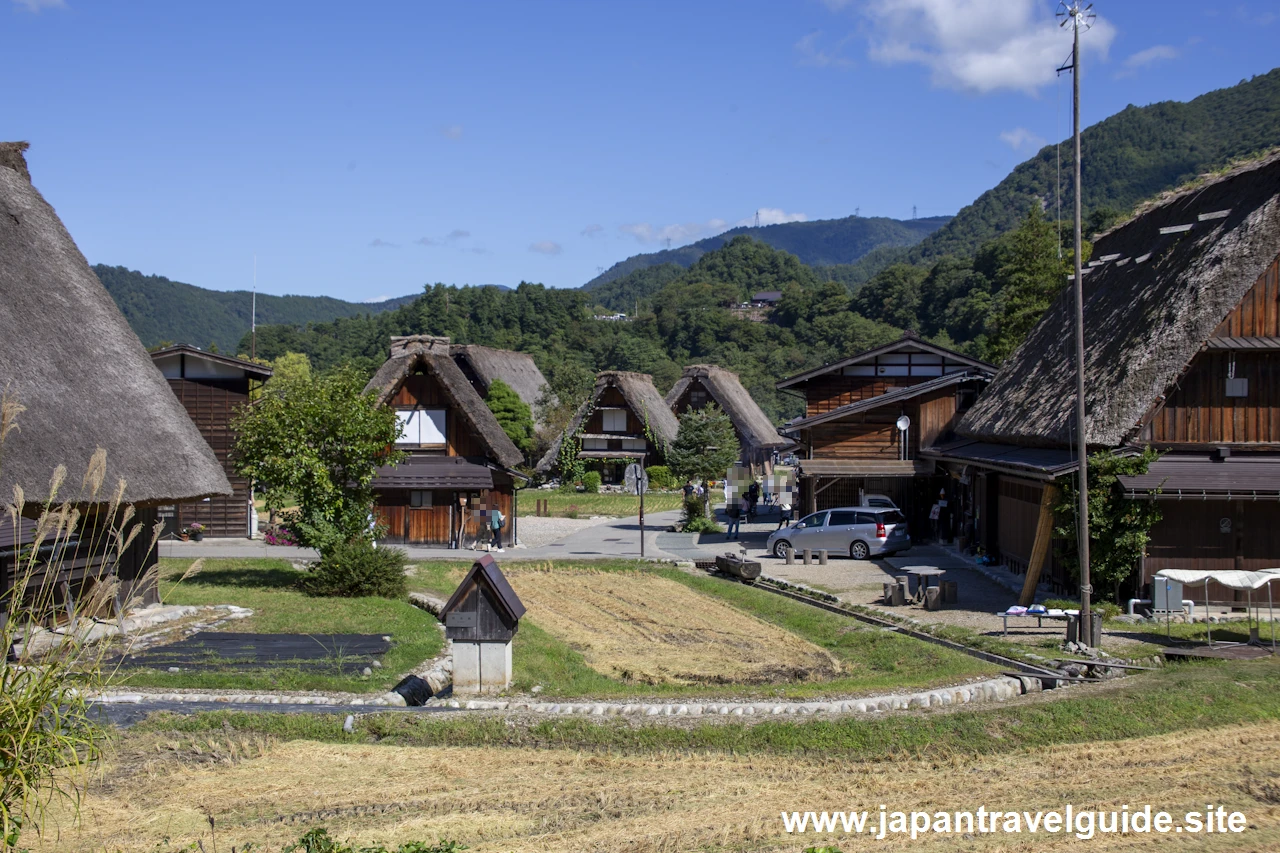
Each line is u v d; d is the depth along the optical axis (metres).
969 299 114.12
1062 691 13.62
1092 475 20.28
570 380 73.25
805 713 12.55
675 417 72.19
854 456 35.81
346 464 24.45
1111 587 20.83
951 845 8.64
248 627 18.69
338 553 22.98
